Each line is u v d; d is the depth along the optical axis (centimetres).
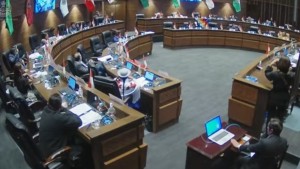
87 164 429
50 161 389
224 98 838
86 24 1446
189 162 446
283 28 1521
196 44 1486
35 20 1221
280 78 566
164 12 1898
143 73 721
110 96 504
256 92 597
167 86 623
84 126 436
